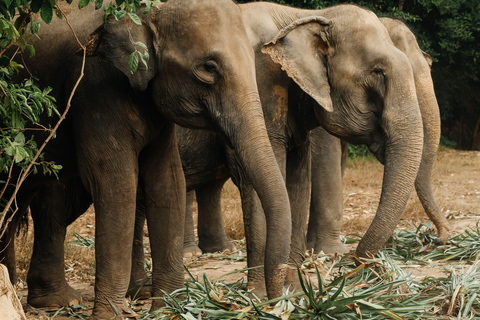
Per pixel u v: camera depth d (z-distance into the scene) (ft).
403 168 22.93
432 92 29.58
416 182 30.50
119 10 17.31
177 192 19.85
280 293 15.69
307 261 27.48
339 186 31.71
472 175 69.15
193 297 19.54
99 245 18.34
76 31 18.58
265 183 16.02
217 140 26.91
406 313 17.84
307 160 24.30
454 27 89.61
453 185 61.31
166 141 19.43
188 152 27.35
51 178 20.47
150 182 19.60
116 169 18.06
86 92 17.92
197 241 38.09
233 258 31.45
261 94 23.26
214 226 34.50
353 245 33.63
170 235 19.75
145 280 23.91
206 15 17.17
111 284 18.34
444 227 30.25
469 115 115.55
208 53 16.88
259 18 24.14
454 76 100.27
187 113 17.52
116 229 18.17
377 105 23.53
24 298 24.22
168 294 18.74
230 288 20.59
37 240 22.48
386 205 22.74
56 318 20.97
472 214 43.14
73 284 26.73
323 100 22.82
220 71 16.85
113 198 18.11
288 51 22.94
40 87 18.83
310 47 23.30
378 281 20.68
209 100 17.15
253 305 16.79
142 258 24.56
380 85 23.34
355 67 23.34
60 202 22.45
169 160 19.67
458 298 19.30
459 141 115.85
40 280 22.24
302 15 24.88
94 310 18.47
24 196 21.76
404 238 31.37
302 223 23.99
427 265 27.07
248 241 23.04
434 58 89.92
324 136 31.37
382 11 88.22
